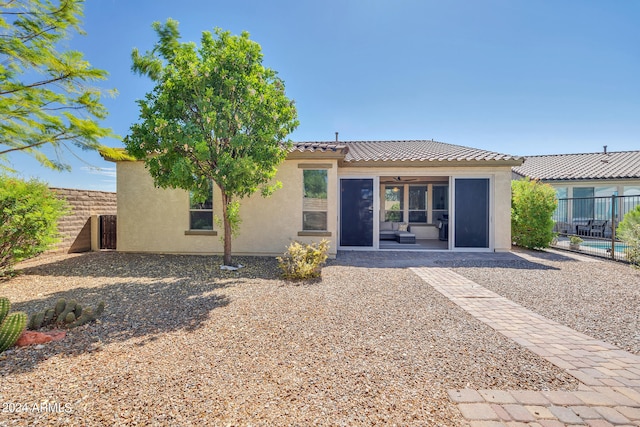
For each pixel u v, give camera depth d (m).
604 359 3.64
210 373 3.24
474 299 6.05
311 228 10.99
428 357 3.66
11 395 2.81
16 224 7.85
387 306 5.59
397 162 12.03
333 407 2.67
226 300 5.91
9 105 6.45
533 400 2.80
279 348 3.87
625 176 17.72
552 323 4.83
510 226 12.30
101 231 12.76
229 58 7.72
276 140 8.53
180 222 11.27
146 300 5.91
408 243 14.75
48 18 6.52
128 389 2.92
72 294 6.36
